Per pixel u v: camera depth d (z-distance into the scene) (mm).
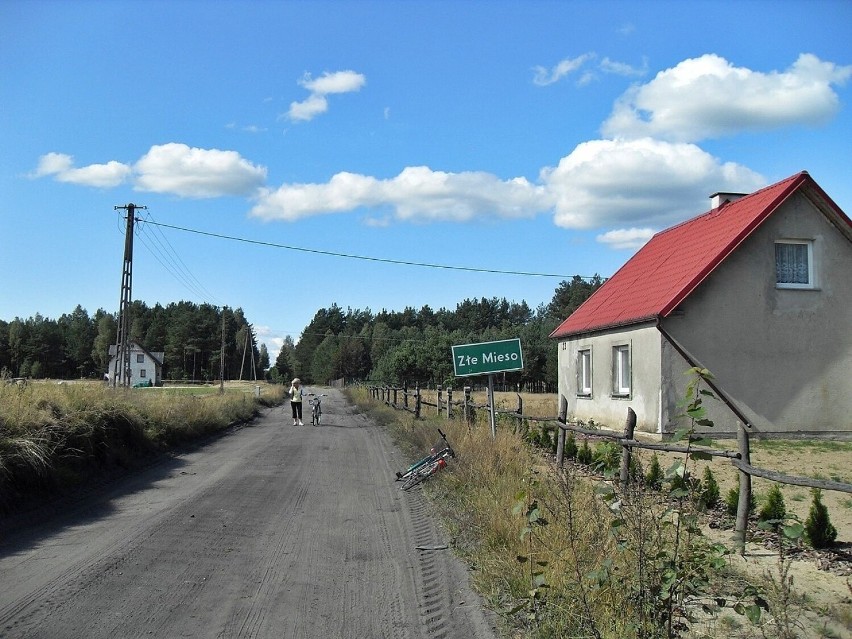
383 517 8742
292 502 9633
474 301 109875
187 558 6645
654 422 17250
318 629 4969
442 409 20875
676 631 4355
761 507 8023
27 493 8727
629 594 4461
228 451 15938
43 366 90438
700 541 5059
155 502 9430
